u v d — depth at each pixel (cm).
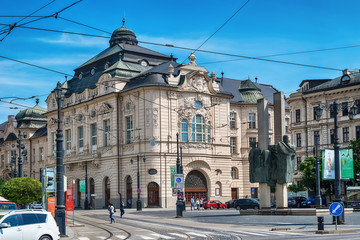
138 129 7406
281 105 4544
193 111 7631
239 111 8906
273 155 4541
